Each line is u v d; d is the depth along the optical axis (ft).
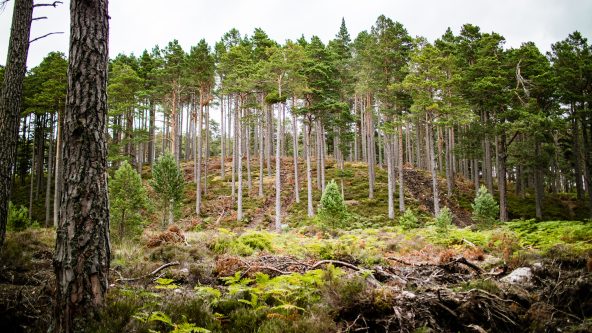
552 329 14.62
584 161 108.99
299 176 143.23
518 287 17.65
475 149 114.21
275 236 41.34
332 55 128.26
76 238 13.87
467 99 110.52
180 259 26.37
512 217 107.45
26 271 22.21
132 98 131.95
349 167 151.12
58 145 94.17
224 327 14.05
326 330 13.35
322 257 26.73
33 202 129.18
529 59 106.32
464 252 29.81
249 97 135.23
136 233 46.47
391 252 33.71
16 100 23.67
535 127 94.12
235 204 115.34
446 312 15.31
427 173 143.54
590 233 28.30
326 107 106.52
